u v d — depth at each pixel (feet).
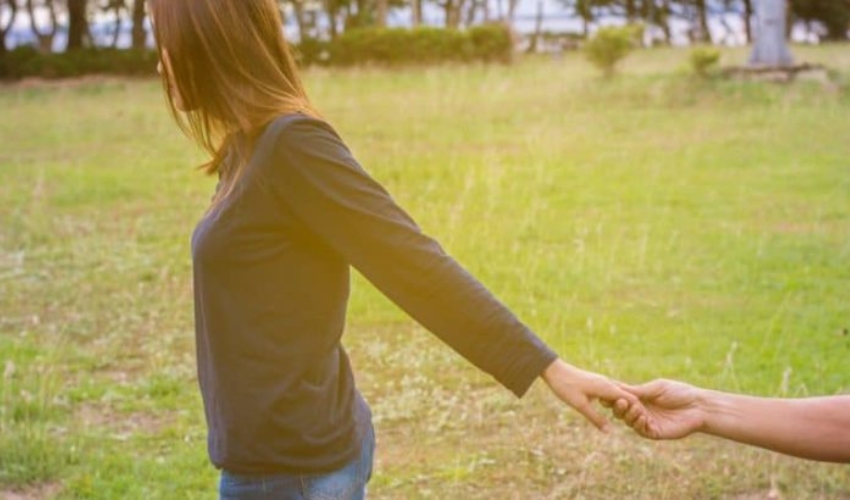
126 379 20.58
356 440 7.81
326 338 7.65
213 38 7.52
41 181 39.88
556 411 18.21
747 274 26.91
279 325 7.49
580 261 27.86
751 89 63.93
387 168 42.34
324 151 7.39
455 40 101.40
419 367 20.61
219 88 7.56
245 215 7.46
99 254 30.50
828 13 149.07
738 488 15.19
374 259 7.36
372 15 145.79
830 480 15.15
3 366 20.94
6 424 17.57
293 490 7.58
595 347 21.53
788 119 53.52
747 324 23.04
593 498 15.06
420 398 18.86
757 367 20.20
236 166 7.63
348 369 7.99
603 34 75.41
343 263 7.77
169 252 30.94
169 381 20.12
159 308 25.23
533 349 7.40
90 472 16.21
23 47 101.91
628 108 60.90
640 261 27.86
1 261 29.84
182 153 50.88
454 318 7.34
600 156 45.06
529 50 131.03
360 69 97.35
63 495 15.47
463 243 29.76
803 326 22.71
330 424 7.61
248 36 7.56
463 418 17.93
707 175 40.52
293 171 7.36
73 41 120.88
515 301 24.75
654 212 34.42
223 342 7.55
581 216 33.88
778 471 15.53
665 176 40.47
